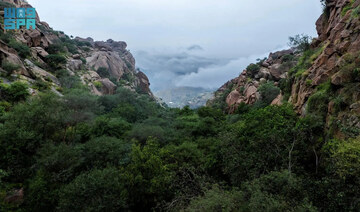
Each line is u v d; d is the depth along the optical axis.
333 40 19.42
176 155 19.58
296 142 13.01
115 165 18.12
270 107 16.66
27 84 33.12
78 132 23.14
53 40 79.12
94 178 13.26
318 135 13.68
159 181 15.19
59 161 15.62
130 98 45.97
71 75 55.12
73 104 28.47
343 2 23.11
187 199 13.73
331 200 8.63
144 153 17.03
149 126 27.84
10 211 13.57
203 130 29.19
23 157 16.20
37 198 13.69
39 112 18.17
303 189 9.71
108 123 26.27
